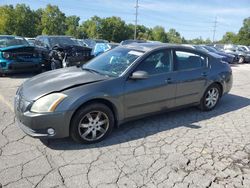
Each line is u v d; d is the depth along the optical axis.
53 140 4.09
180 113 5.51
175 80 4.81
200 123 5.03
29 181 3.11
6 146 3.86
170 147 4.03
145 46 4.86
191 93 5.18
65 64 9.83
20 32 72.19
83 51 10.24
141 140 4.23
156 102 4.63
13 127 4.51
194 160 3.69
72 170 3.35
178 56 4.98
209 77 5.43
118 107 4.16
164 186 3.12
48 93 3.74
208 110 5.72
